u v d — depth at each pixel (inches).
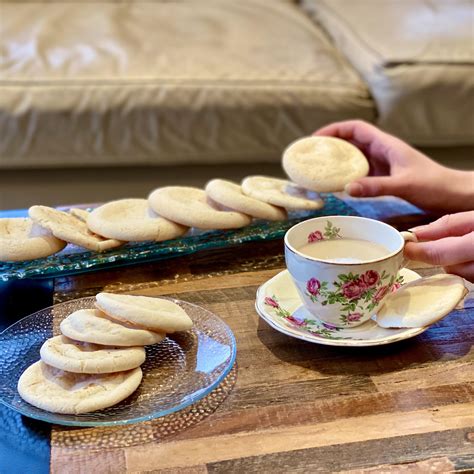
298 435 21.5
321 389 23.8
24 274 30.7
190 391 23.0
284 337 26.9
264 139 70.8
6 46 73.9
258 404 23.0
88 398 22.0
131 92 67.6
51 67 69.2
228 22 85.0
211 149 70.7
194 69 70.5
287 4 95.7
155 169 72.8
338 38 82.9
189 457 20.6
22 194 72.1
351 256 27.6
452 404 23.0
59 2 92.0
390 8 86.4
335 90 70.5
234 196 34.8
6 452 20.8
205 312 27.5
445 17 80.9
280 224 36.3
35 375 23.2
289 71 72.0
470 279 28.6
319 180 36.1
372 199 41.5
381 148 40.6
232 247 35.2
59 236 31.2
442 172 38.3
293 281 27.0
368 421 22.2
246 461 20.4
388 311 26.5
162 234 33.3
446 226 29.8
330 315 26.3
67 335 23.8
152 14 87.5
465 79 69.9
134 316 23.8
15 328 26.7
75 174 71.8
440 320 27.9
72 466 20.2
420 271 32.1
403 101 69.8
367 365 25.1
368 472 20.1
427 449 21.0
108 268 32.7
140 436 21.4
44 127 67.4
